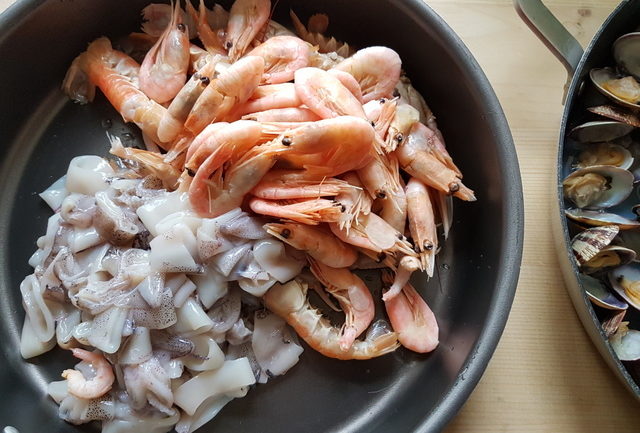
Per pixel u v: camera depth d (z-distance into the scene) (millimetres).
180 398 363
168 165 381
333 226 371
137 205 373
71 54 406
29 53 390
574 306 389
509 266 352
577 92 389
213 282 366
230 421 377
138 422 361
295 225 364
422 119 409
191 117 371
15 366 384
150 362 355
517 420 380
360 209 374
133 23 412
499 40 429
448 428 377
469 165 399
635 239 402
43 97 408
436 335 384
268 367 379
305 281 387
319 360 387
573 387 385
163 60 396
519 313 395
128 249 369
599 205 403
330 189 363
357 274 397
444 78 396
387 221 385
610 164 406
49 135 408
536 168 413
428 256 378
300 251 380
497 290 351
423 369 390
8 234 397
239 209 373
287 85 386
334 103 371
